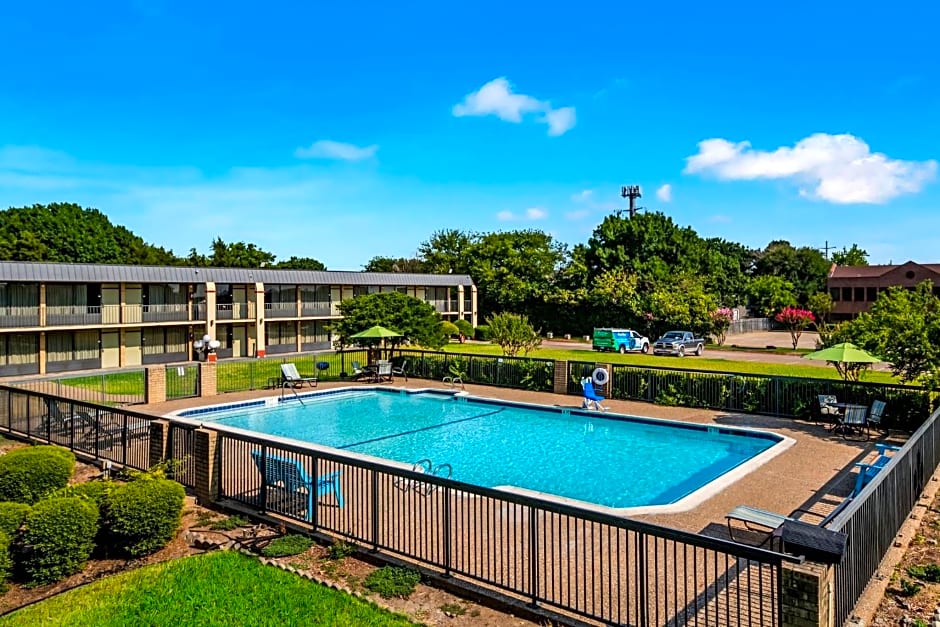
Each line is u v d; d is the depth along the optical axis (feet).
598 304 167.84
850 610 17.94
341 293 145.38
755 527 27.53
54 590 21.80
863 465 32.45
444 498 21.89
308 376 83.87
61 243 175.11
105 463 37.76
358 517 26.27
